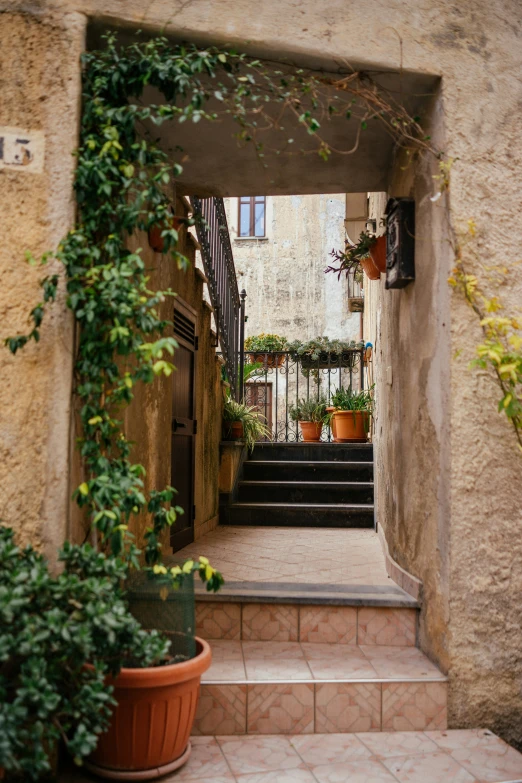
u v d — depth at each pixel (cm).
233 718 271
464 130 292
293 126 340
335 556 448
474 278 273
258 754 253
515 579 281
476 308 277
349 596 327
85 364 244
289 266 1602
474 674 278
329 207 1612
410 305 353
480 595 279
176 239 250
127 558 244
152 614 258
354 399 789
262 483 634
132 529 327
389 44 291
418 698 276
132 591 258
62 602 204
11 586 197
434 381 305
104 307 233
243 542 506
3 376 244
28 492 242
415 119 325
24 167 250
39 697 179
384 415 488
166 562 276
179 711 234
